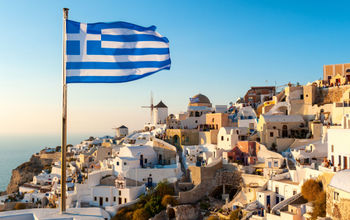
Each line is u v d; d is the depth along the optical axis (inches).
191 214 2479.1
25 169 5738.2
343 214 1405.0
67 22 851.4
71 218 567.5
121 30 932.6
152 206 2559.1
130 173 3110.2
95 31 893.2
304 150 2603.3
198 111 4387.3
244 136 3221.0
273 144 2938.0
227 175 2753.4
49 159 5940.0
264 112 3602.4
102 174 3147.1
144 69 943.0
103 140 5698.8
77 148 6058.1
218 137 3346.5
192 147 3484.3
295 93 3444.9
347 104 2780.5
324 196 1696.6
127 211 2586.1
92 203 2920.8
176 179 2910.9
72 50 851.4
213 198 2699.3
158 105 5413.4
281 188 2167.8
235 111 4097.0
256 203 2181.3
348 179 1433.3
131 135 4781.0
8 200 3873.0
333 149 2139.5
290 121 3068.4
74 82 845.8
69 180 3784.5
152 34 970.7
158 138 4023.1
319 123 2923.2
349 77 3400.6
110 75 892.6
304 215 1697.8
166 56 971.9
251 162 2807.6
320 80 3531.0
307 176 2161.7
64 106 733.3
